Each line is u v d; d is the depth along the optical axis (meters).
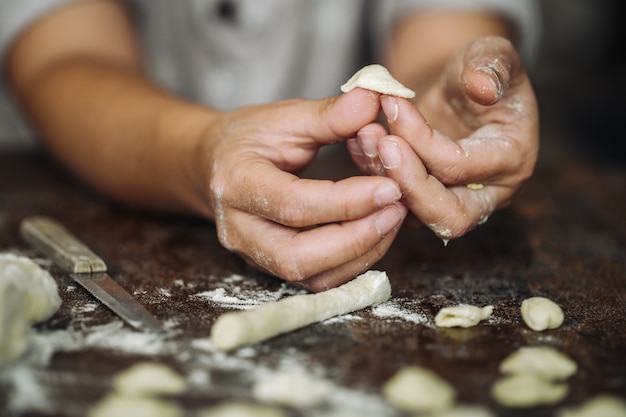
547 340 0.49
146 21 0.97
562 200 0.80
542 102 1.61
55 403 0.42
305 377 0.45
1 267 0.49
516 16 0.86
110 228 0.69
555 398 0.44
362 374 0.45
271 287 0.56
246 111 0.56
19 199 0.78
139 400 0.42
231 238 0.54
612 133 1.49
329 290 0.52
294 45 0.95
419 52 0.81
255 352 0.47
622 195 0.83
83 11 0.85
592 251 0.66
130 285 0.56
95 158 0.73
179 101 0.70
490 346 0.48
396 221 0.50
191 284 0.57
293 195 0.50
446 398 0.43
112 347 0.47
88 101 0.76
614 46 1.75
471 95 0.51
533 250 0.65
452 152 0.51
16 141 1.07
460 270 0.61
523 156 0.54
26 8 0.84
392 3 0.89
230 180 0.52
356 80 0.50
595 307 0.54
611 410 0.42
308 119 0.53
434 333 0.50
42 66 0.83
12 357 0.46
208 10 0.93
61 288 0.55
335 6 0.97
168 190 0.67
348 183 0.50
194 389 0.44
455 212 0.52
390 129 0.51
